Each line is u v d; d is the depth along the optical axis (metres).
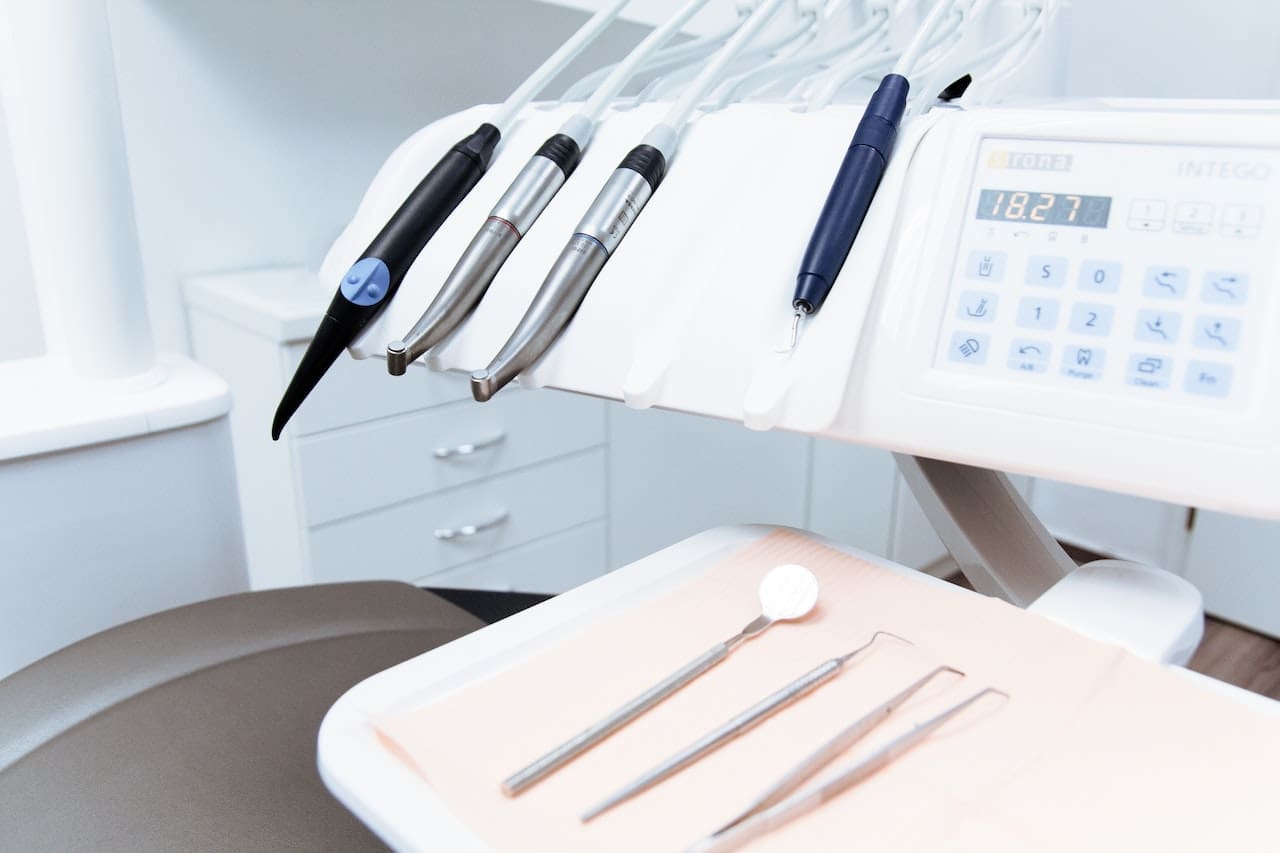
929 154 0.37
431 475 1.24
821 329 0.36
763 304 0.37
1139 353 0.32
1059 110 0.36
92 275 0.67
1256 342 0.30
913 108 0.42
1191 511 1.83
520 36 1.50
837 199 0.37
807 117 0.42
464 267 0.43
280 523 1.17
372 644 0.60
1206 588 1.84
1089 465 0.32
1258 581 1.77
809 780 0.26
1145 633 0.32
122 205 0.68
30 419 0.64
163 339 1.29
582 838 0.23
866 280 0.36
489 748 0.27
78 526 0.67
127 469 0.68
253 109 1.29
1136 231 0.33
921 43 0.46
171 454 0.70
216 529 0.74
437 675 0.30
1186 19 1.67
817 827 0.24
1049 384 0.33
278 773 0.47
